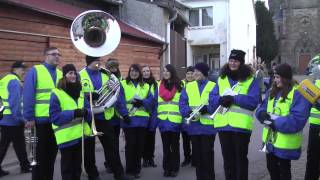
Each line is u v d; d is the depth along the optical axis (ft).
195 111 23.76
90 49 25.08
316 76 23.35
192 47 122.31
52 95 21.83
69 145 22.02
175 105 27.71
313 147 22.47
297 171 28.25
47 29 42.78
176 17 76.43
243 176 20.94
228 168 21.42
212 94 21.86
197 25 120.37
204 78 24.66
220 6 118.21
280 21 237.45
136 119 27.68
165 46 68.74
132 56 59.16
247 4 140.77
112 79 25.99
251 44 151.12
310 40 218.79
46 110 22.76
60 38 44.73
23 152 29.68
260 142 41.27
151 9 69.05
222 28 118.42
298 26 220.64
